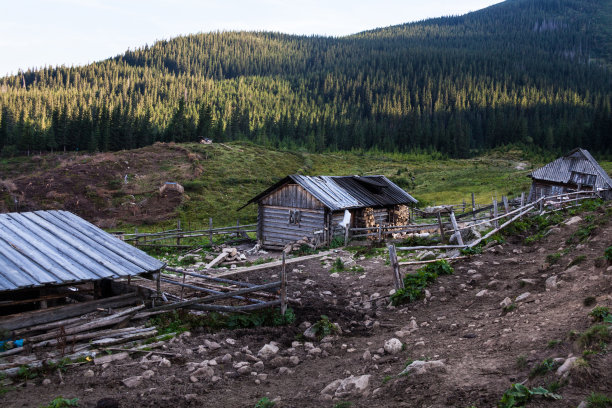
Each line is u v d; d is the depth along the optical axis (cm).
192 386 747
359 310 1256
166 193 6906
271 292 1413
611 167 7706
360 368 770
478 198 5900
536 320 779
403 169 9969
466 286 1227
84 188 7006
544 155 12594
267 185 7800
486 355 684
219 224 5762
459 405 527
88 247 1210
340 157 11888
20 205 6397
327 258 2103
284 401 666
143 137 11869
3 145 11738
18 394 720
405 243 2248
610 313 665
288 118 17325
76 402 675
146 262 1194
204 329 1095
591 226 1399
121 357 878
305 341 997
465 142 13838
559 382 511
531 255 1435
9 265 996
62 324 988
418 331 949
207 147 9800
